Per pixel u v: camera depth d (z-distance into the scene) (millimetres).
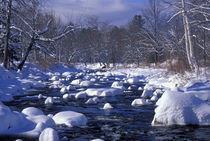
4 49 19453
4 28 21344
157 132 4988
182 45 23938
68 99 10031
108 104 8109
